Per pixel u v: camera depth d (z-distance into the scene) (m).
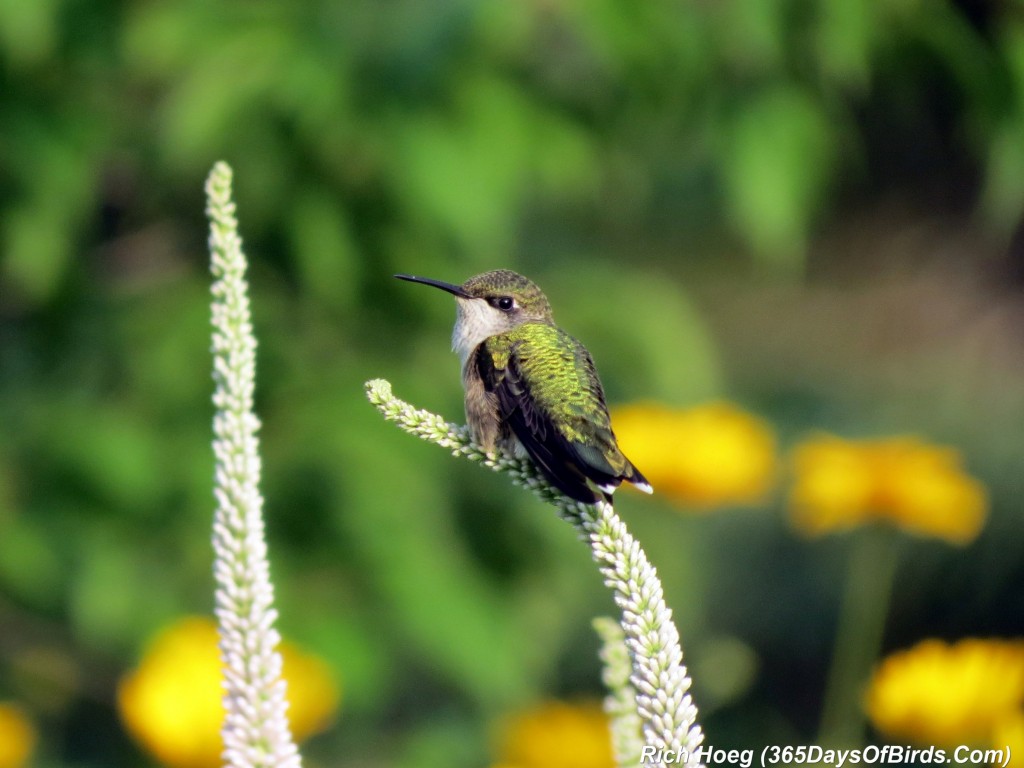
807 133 11.23
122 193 12.32
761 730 13.16
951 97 12.30
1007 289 32.66
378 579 10.48
